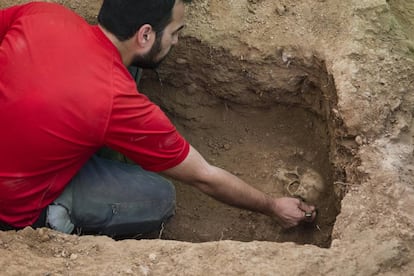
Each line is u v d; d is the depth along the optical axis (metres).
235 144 3.03
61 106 2.15
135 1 2.23
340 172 2.54
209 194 2.44
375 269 2.03
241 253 2.08
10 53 2.25
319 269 2.03
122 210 2.46
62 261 2.07
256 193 2.50
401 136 2.44
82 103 2.15
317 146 2.88
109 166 2.51
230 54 2.83
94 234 2.51
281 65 2.80
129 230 2.56
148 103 2.24
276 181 2.88
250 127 3.04
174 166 2.31
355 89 2.52
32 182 2.26
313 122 2.90
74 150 2.23
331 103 2.66
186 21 2.84
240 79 2.89
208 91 2.99
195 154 2.33
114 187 2.45
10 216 2.32
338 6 2.79
